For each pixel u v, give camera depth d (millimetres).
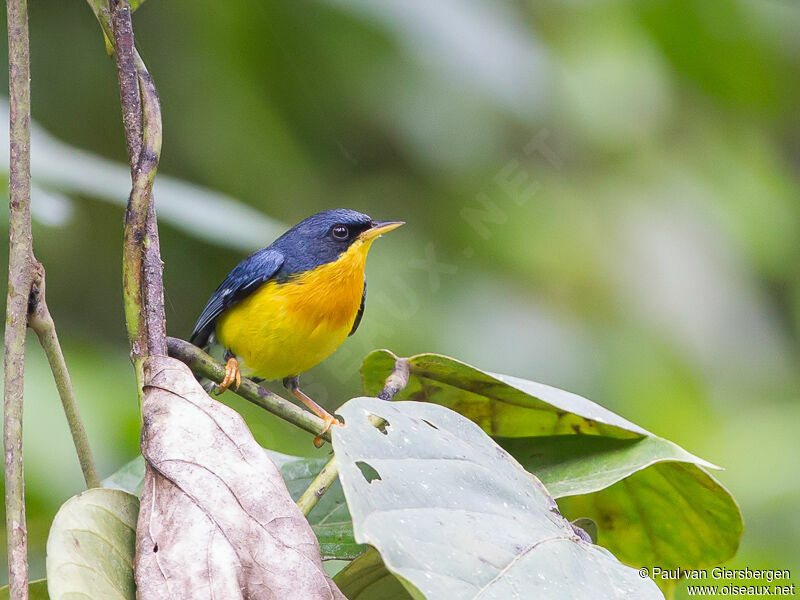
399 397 5172
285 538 3240
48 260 10680
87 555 3188
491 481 3678
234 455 3375
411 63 10484
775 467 11461
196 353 4781
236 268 8039
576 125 12320
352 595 3936
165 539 3205
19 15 3600
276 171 11188
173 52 10922
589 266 12352
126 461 8133
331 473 3959
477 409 5168
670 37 13148
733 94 13703
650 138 13094
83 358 8719
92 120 11250
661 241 12734
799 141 15055
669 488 5000
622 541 5336
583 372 11914
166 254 10992
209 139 10977
